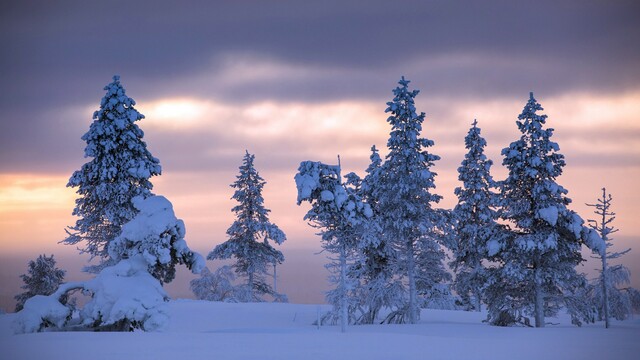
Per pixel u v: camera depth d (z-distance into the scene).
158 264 39.00
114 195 47.84
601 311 52.53
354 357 25.34
